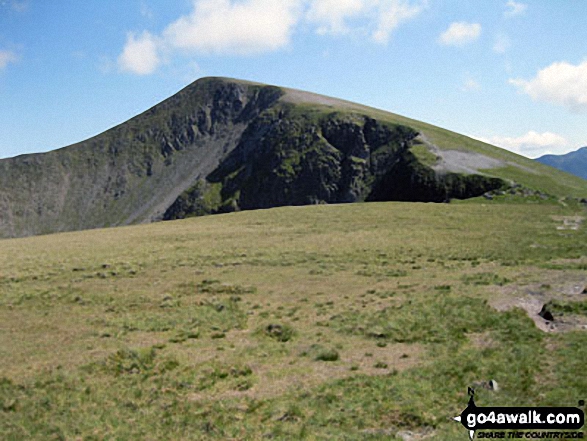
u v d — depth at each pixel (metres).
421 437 14.96
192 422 16.58
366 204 98.44
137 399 18.58
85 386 19.67
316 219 80.94
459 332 24.53
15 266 50.19
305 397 18.06
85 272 45.25
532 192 117.69
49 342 25.36
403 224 69.88
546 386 17.72
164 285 38.97
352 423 16.00
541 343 22.16
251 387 19.44
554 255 43.53
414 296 31.53
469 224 67.25
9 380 20.16
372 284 36.44
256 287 37.38
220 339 25.72
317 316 29.09
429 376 19.28
